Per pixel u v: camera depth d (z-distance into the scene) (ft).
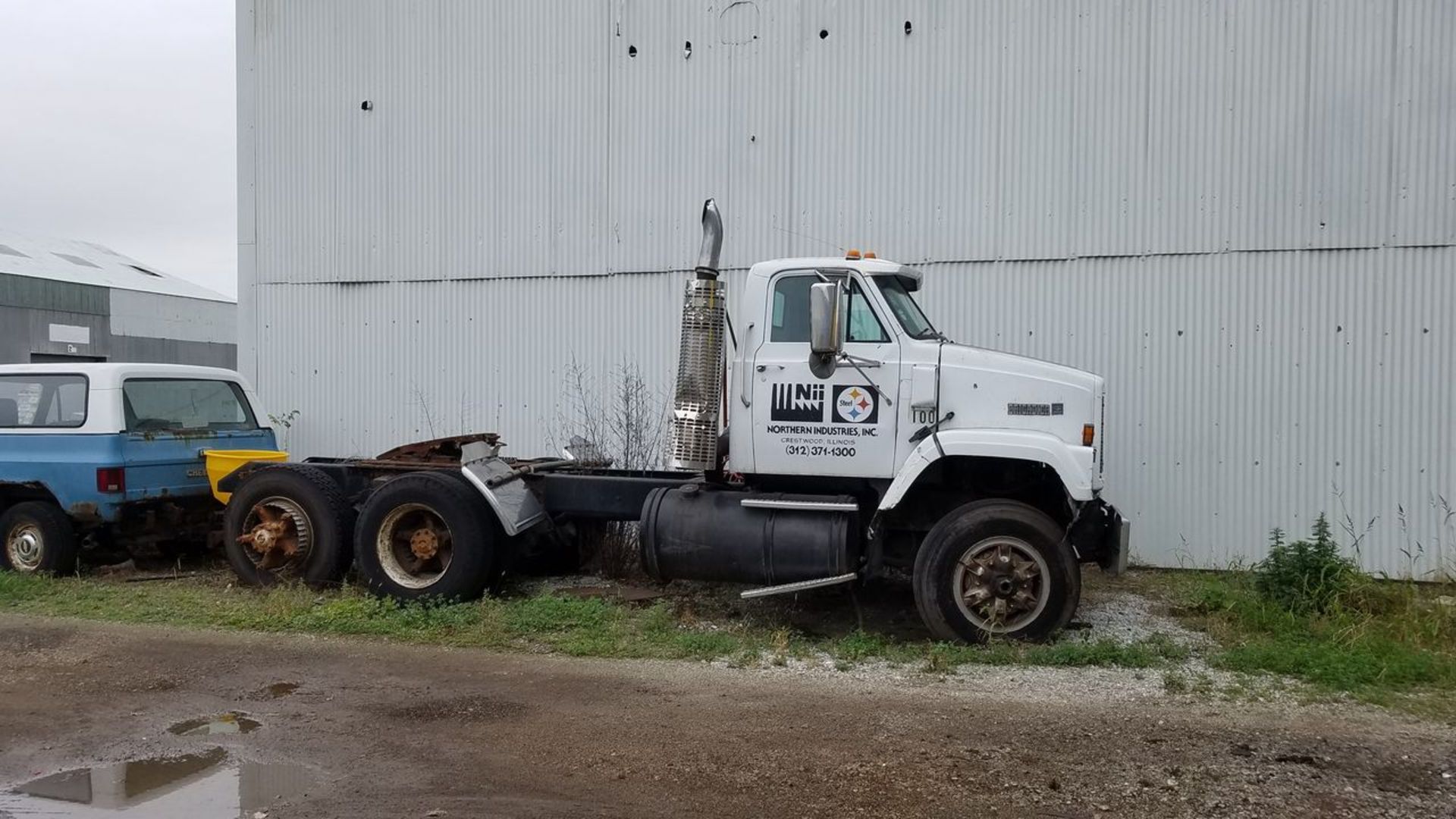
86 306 90.74
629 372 36.19
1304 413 30.25
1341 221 29.91
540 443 37.22
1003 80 32.45
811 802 14.07
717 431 23.90
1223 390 30.83
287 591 26.13
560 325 36.96
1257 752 16.02
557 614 24.21
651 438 35.47
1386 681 19.85
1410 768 15.38
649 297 35.91
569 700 18.69
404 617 24.26
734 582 23.52
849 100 33.81
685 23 35.32
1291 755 15.88
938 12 32.94
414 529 25.99
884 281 23.65
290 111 39.96
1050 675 20.42
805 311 23.38
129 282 99.81
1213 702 18.66
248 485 27.53
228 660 21.43
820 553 22.56
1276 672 20.54
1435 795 14.39
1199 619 24.94
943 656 21.26
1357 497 29.86
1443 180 29.12
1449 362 29.12
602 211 36.37
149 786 14.69
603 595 27.20
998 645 21.56
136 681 19.93
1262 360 30.53
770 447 23.41
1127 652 21.26
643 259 35.96
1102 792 14.43
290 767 15.39
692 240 35.42
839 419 23.00
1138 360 31.50
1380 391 29.68
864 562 23.72
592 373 36.58
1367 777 15.03
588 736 16.74
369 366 39.24
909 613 25.68
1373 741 16.57
